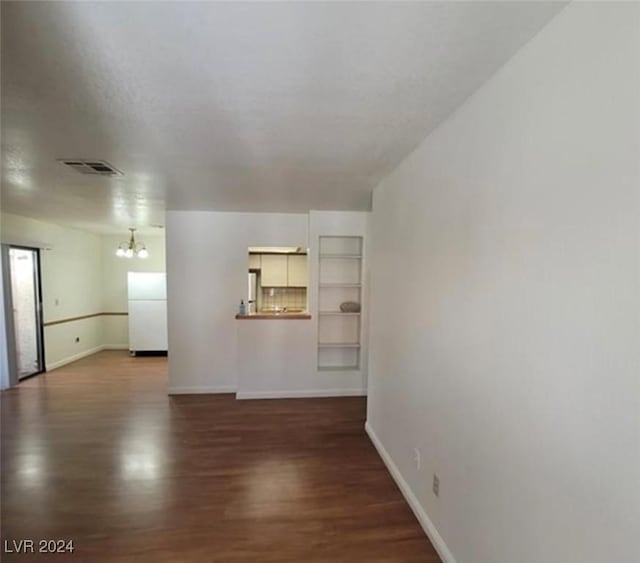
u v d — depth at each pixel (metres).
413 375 2.37
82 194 3.65
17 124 1.95
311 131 2.05
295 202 4.08
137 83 1.54
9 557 1.98
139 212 4.79
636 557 0.90
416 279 2.31
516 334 1.35
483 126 1.56
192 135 2.11
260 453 3.16
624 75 0.92
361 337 4.78
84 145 2.26
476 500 1.63
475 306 1.63
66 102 1.71
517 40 1.25
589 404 1.03
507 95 1.40
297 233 4.88
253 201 4.03
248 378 4.63
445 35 1.22
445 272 1.92
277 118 1.88
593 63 1.01
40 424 3.77
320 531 2.20
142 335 6.95
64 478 2.75
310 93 1.63
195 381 4.84
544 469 1.21
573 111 1.08
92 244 7.10
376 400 3.28
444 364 1.93
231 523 2.26
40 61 1.38
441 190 1.96
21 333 5.43
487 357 1.54
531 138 1.26
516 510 1.36
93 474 2.81
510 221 1.38
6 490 2.60
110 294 7.47
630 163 0.91
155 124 1.96
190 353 4.82
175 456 3.10
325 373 4.75
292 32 1.21
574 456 1.09
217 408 4.26
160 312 6.98
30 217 5.20
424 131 2.05
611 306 0.96
